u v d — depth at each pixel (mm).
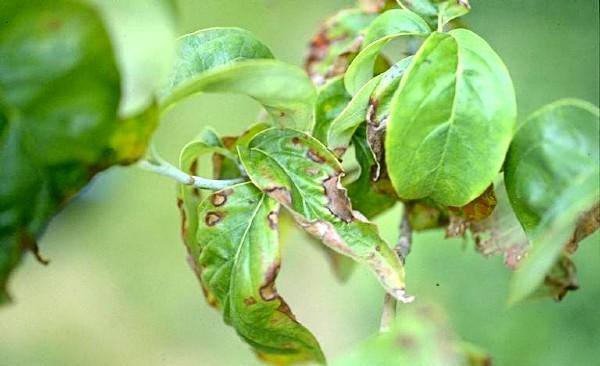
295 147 596
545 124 591
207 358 1780
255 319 599
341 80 626
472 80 575
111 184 1867
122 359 1841
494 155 577
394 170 571
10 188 499
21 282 1925
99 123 495
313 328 1573
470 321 1193
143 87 493
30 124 494
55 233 1920
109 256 1916
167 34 495
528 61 1314
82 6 484
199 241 602
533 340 1161
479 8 1383
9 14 486
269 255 593
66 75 489
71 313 1914
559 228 558
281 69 538
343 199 589
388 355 509
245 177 621
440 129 573
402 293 577
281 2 1625
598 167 581
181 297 1863
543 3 1359
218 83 536
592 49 1312
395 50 692
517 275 555
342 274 741
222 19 1582
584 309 1163
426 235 1277
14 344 1892
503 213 651
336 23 706
